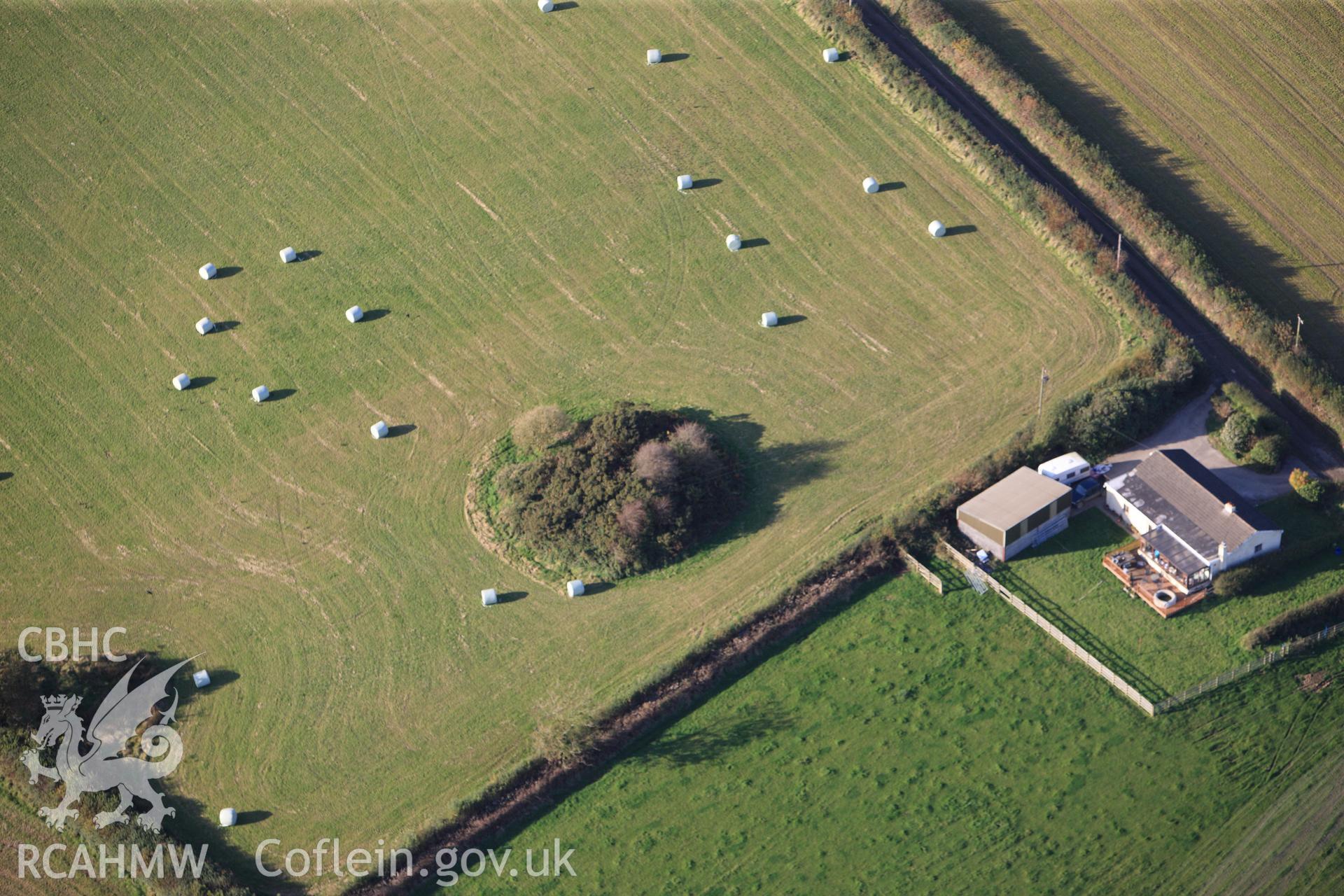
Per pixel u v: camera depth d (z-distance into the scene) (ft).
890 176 363.56
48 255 364.38
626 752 271.08
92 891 257.55
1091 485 301.84
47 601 301.63
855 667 279.49
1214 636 276.41
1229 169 357.61
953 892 247.91
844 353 331.98
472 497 311.88
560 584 296.71
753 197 362.53
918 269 345.92
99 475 323.37
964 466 306.14
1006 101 371.15
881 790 261.85
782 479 309.83
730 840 257.75
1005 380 322.34
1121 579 286.66
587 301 345.72
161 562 307.17
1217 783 257.14
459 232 361.51
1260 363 318.86
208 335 346.54
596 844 259.80
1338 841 247.70
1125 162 361.30
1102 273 334.03
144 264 361.30
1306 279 333.42
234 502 316.40
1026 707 270.67
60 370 342.85
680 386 327.88
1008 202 354.54
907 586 290.97
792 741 269.85
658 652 282.36
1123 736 264.93
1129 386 311.88
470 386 332.19
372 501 313.32
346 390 334.03
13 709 278.67
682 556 298.97
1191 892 243.81
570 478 304.30
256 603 298.76
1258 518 284.41
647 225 359.25
